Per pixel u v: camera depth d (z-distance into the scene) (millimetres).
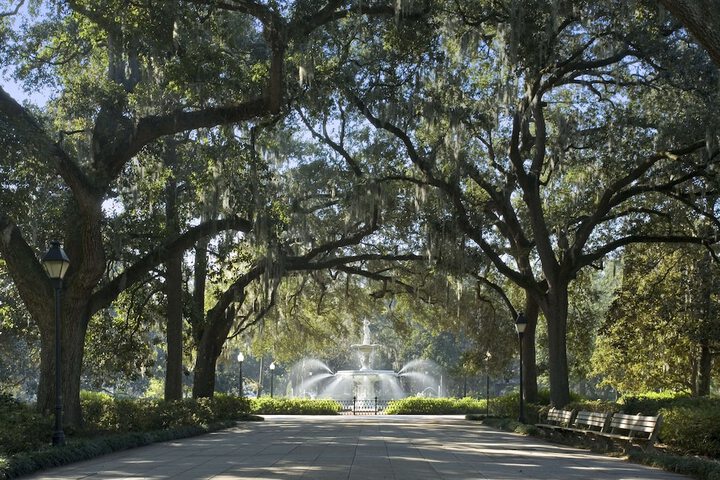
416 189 27688
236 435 22438
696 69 22578
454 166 26781
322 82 24453
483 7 24734
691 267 34406
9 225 18844
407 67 26156
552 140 28078
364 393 58000
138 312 33688
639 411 21406
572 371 49562
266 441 19359
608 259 34031
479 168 31562
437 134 29297
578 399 34438
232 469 11945
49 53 23031
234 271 33781
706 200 28031
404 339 46656
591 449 17594
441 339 79875
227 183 23688
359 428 27109
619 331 37719
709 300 33281
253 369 94062
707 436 17047
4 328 33094
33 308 19844
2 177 19688
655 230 29734
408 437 21344
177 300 29625
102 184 19906
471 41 24359
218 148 22688
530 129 32906
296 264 31016
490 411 40719
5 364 50094
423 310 43281
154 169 24984
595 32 24031
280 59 20125
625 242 28188
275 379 94000
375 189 27266
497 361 41156
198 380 33375
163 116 20422
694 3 11156
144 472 11641
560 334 27688
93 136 21594
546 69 23797
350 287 43438
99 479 10703
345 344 70062
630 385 43188
